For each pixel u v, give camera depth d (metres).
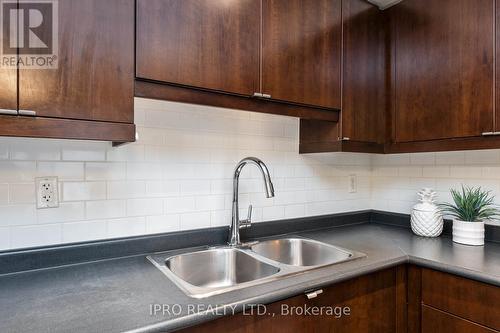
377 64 1.79
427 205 1.76
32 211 1.17
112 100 1.00
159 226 1.42
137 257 1.32
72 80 0.94
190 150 1.50
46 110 0.90
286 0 1.41
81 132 0.95
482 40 1.41
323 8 1.54
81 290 0.97
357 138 1.69
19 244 1.15
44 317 0.79
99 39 0.98
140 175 1.38
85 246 1.25
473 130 1.44
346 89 1.63
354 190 2.15
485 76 1.40
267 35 1.34
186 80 1.14
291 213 1.85
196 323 0.82
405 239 1.67
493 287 1.11
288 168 1.84
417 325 1.34
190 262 1.38
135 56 1.05
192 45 1.16
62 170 1.22
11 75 0.85
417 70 1.66
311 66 1.49
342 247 1.50
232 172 1.63
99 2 0.98
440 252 1.41
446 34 1.54
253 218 1.71
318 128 1.75
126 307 0.85
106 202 1.31
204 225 1.54
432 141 1.60
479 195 1.62
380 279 1.29
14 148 1.14
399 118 1.74
